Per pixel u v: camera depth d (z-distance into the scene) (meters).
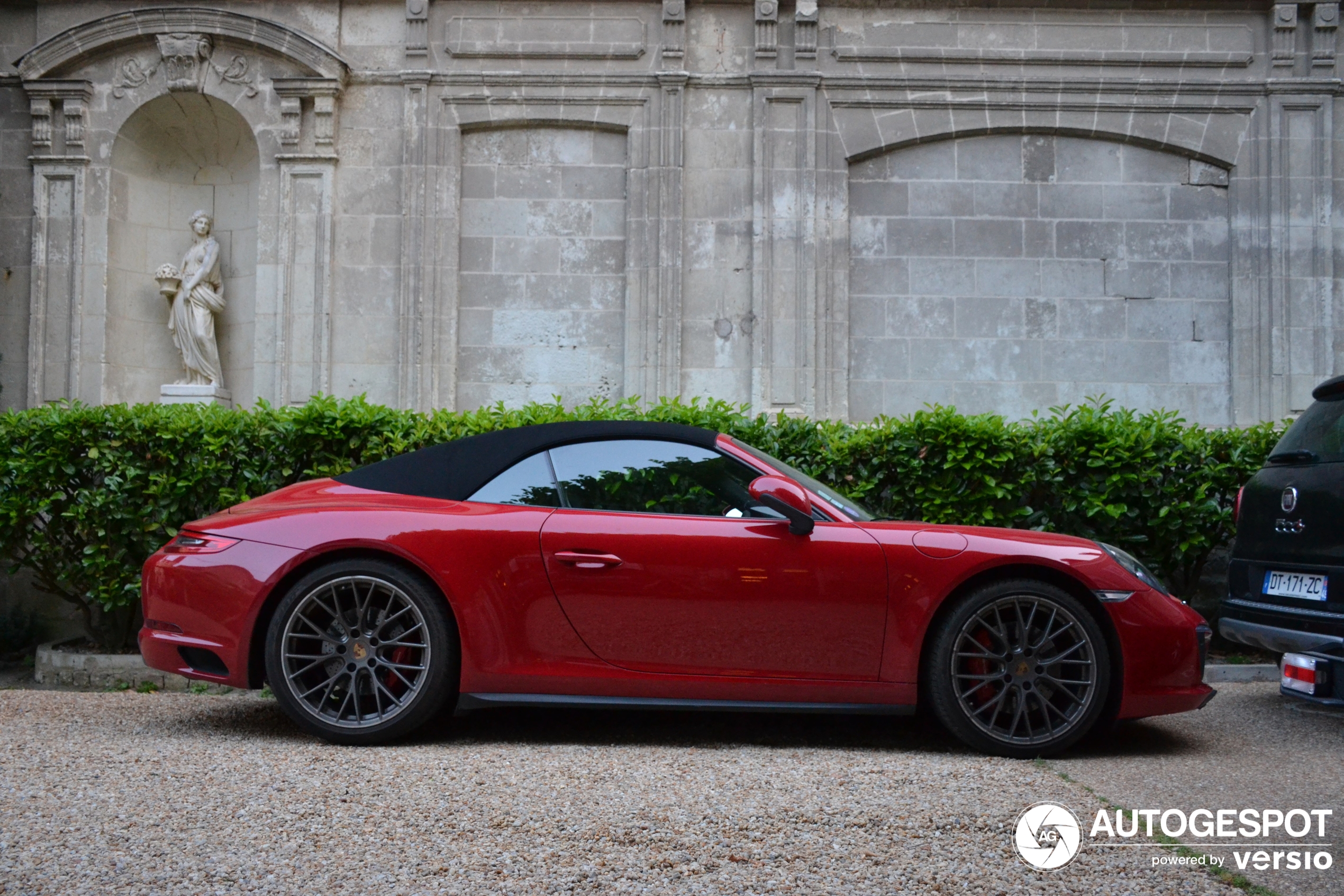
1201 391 9.67
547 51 9.57
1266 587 4.94
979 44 9.72
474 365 9.56
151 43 9.60
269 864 2.49
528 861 2.53
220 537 3.98
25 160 9.62
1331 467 4.66
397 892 2.33
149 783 3.18
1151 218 9.77
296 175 9.48
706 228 9.50
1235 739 4.30
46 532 6.41
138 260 9.90
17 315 9.49
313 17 9.65
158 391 9.90
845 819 2.88
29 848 2.58
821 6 9.70
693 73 9.59
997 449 6.51
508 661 3.85
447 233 9.52
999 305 9.70
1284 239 9.63
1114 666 3.95
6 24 9.74
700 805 2.99
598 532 3.90
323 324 9.38
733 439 4.30
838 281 9.53
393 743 3.88
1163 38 9.73
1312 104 9.67
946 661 3.87
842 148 9.63
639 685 3.86
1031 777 3.45
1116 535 6.63
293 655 3.85
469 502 4.04
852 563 3.88
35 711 4.55
